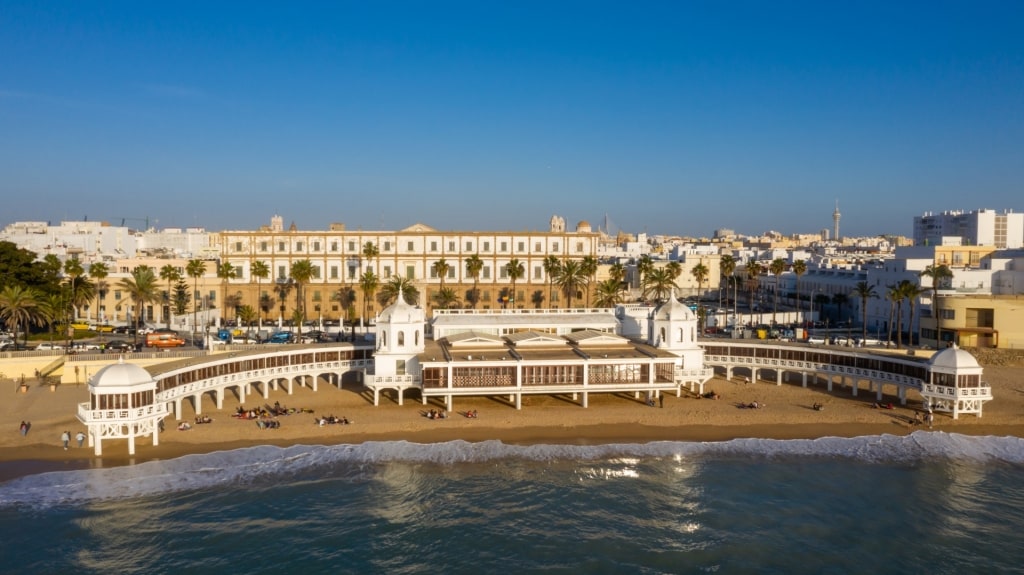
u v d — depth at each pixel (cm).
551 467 7169
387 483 6769
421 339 9281
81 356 9838
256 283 16275
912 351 11200
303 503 6347
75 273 13075
